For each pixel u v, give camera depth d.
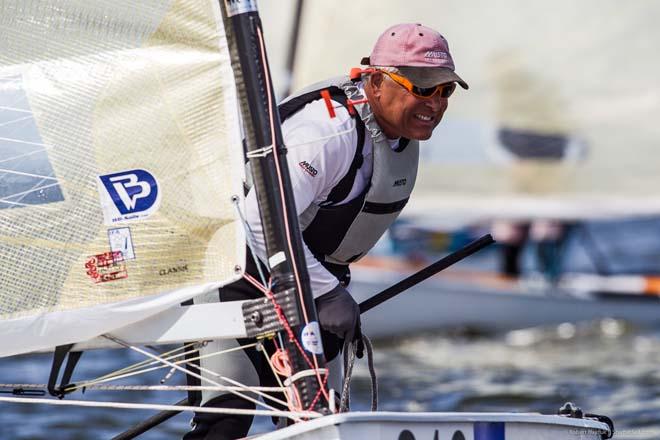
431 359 29.67
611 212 38.78
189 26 11.50
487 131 38.62
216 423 12.32
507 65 38.59
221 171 11.45
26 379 24.67
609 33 38.38
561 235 38.97
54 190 11.48
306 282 11.22
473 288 34.84
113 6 11.56
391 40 11.94
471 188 38.75
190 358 12.66
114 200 11.50
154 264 11.48
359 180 12.25
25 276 11.46
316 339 11.15
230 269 11.40
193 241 11.50
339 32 36.59
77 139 11.52
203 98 11.48
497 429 11.01
